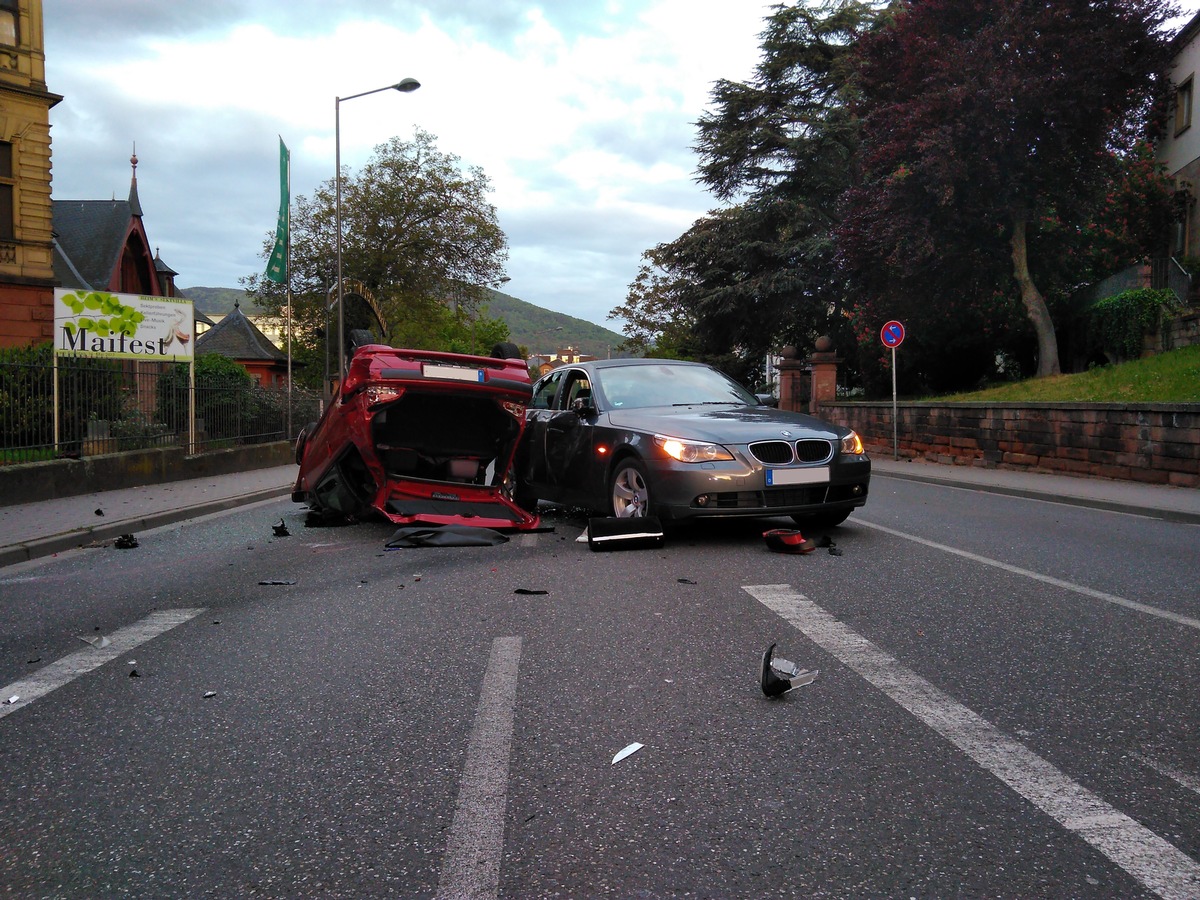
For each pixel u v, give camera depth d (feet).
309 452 34.37
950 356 92.79
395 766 10.39
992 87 65.00
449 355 28.89
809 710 11.91
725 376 31.94
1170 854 8.05
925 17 71.82
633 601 18.44
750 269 137.08
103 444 46.11
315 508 34.94
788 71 135.03
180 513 36.50
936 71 68.90
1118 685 12.66
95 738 11.63
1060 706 11.87
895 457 69.21
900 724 11.33
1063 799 9.18
